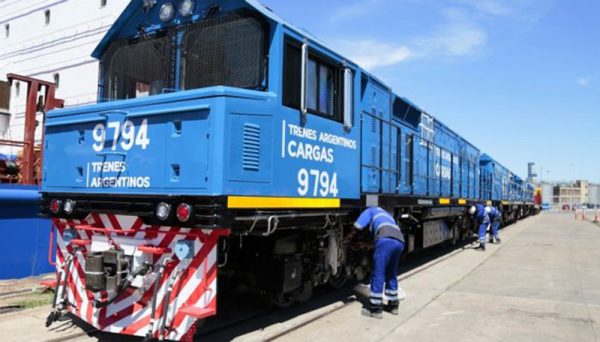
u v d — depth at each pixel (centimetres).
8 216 792
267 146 506
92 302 496
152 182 483
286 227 561
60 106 977
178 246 461
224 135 451
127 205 502
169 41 577
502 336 583
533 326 627
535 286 899
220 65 543
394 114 967
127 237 502
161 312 471
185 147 464
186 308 453
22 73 1736
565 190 13375
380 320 644
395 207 920
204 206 444
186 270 468
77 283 534
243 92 478
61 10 1641
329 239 682
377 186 825
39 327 563
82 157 546
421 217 1132
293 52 557
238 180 466
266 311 666
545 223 3475
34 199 816
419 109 1107
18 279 802
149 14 599
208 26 555
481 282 940
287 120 539
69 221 564
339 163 657
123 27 620
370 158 797
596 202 9069
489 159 2234
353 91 717
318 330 590
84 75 1547
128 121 507
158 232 484
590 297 805
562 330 610
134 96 597
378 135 841
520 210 3756
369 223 700
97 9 1531
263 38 525
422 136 1166
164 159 477
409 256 1337
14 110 1750
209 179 446
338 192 651
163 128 480
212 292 453
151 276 475
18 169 995
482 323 638
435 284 909
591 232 2464
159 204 467
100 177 527
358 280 902
